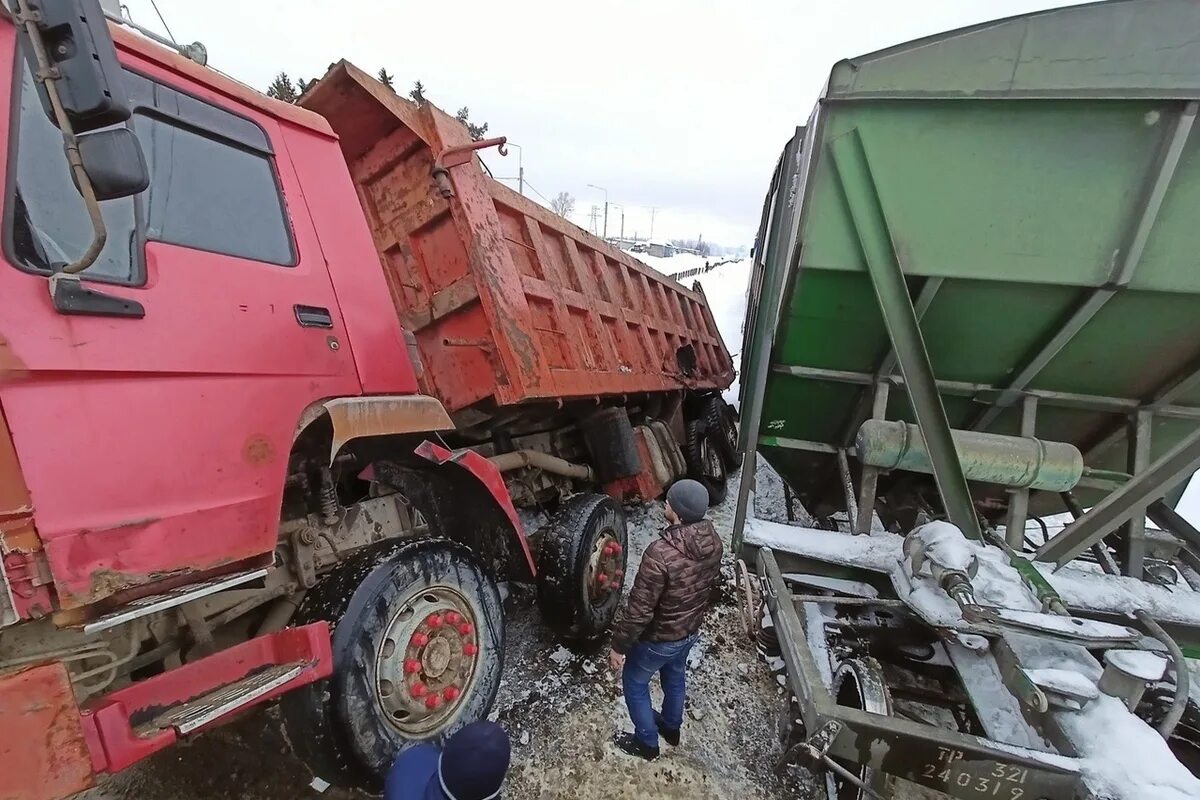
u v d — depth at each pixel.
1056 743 2.01
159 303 1.59
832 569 3.35
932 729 1.98
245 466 1.75
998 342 3.39
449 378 3.31
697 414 7.12
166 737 1.40
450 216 3.07
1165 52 2.45
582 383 3.90
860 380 3.80
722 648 3.75
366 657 2.03
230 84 2.03
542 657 3.56
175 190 1.75
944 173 2.87
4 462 1.23
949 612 2.56
